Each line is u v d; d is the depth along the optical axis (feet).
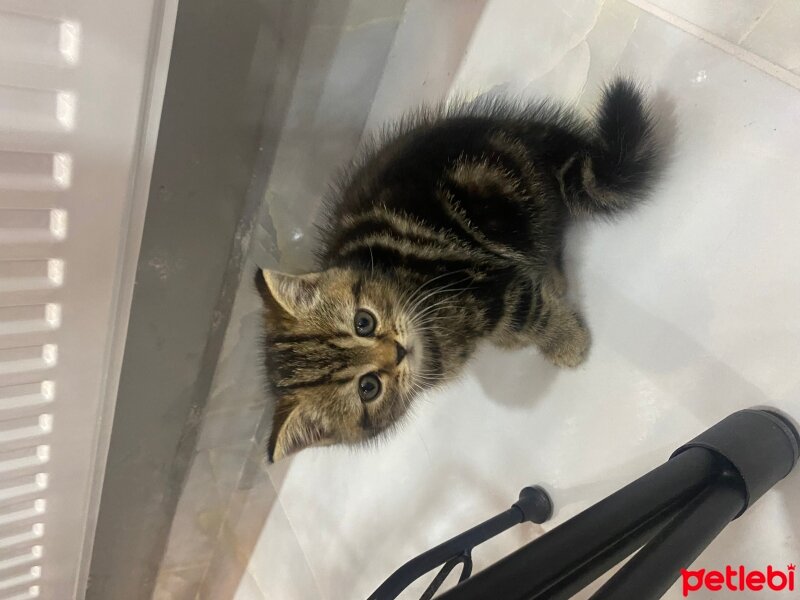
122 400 1.31
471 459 1.14
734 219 0.79
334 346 1.02
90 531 1.22
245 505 1.65
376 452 1.33
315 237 1.29
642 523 0.55
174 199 1.14
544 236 0.95
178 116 1.06
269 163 1.24
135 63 0.67
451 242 0.96
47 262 0.77
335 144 1.29
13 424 0.92
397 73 1.23
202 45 1.02
